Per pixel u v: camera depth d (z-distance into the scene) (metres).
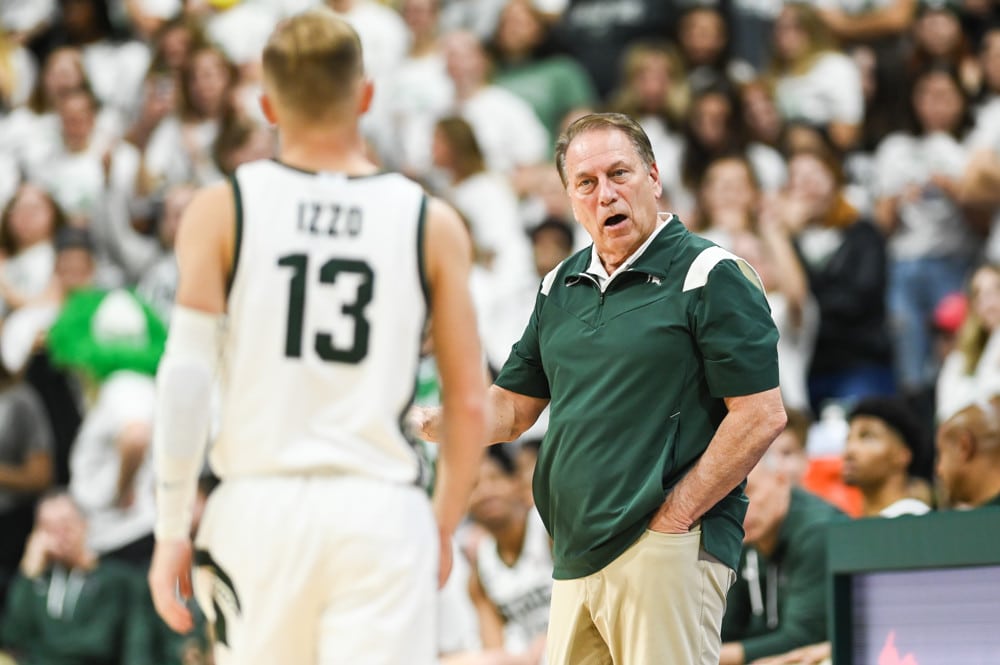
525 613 18.44
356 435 8.02
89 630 21.03
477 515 18.66
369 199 8.33
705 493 9.32
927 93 25.80
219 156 27.80
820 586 13.80
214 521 8.00
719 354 9.39
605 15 30.25
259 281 8.12
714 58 28.44
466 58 28.72
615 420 9.62
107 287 28.31
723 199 24.03
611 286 9.90
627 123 10.03
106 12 35.97
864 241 23.80
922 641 10.84
